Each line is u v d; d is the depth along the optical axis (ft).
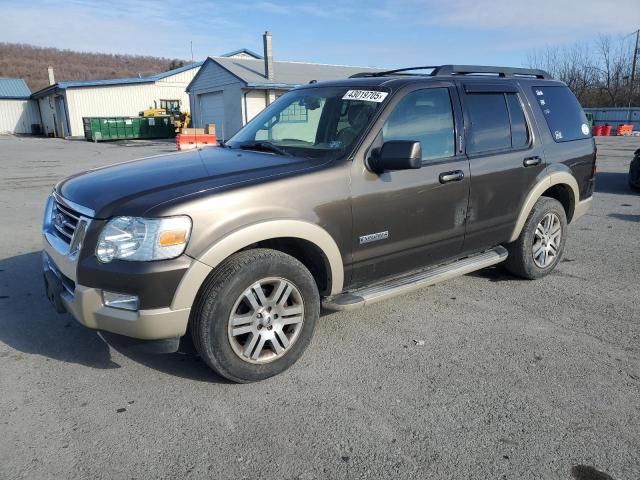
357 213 11.48
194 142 73.05
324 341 12.67
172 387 10.57
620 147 74.54
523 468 8.30
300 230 10.57
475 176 13.73
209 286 9.83
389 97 12.30
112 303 9.66
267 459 8.48
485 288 16.34
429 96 13.08
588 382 10.85
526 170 15.20
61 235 11.03
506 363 11.64
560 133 16.63
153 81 136.98
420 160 11.11
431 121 13.02
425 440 8.97
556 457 8.55
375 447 8.79
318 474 8.16
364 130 11.79
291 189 10.54
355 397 10.27
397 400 10.16
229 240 9.73
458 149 13.52
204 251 9.56
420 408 9.90
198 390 10.47
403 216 12.34
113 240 9.41
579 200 17.71
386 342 12.64
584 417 9.63
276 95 93.97
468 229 14.01
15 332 12.93
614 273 17.83
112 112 133.28
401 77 13.26
